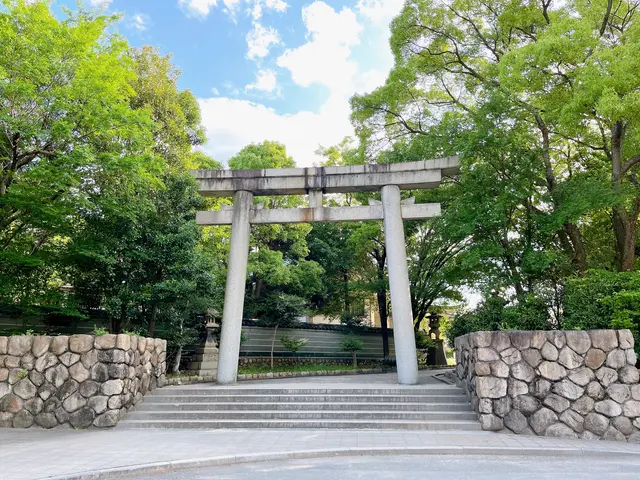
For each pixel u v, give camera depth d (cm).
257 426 938
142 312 1553
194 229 1551
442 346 2711
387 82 1919
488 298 1408
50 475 553
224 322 1312
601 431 820
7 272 1288
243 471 604
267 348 2175
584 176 1577
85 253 1273
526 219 1548
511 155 1430
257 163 2109
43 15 1192
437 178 1341
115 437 831
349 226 2500
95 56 1276
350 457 688
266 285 2422
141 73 2006
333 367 2198
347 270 2598
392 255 1324
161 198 1547
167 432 888
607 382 845
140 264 1476
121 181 1369
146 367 1111
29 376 984
